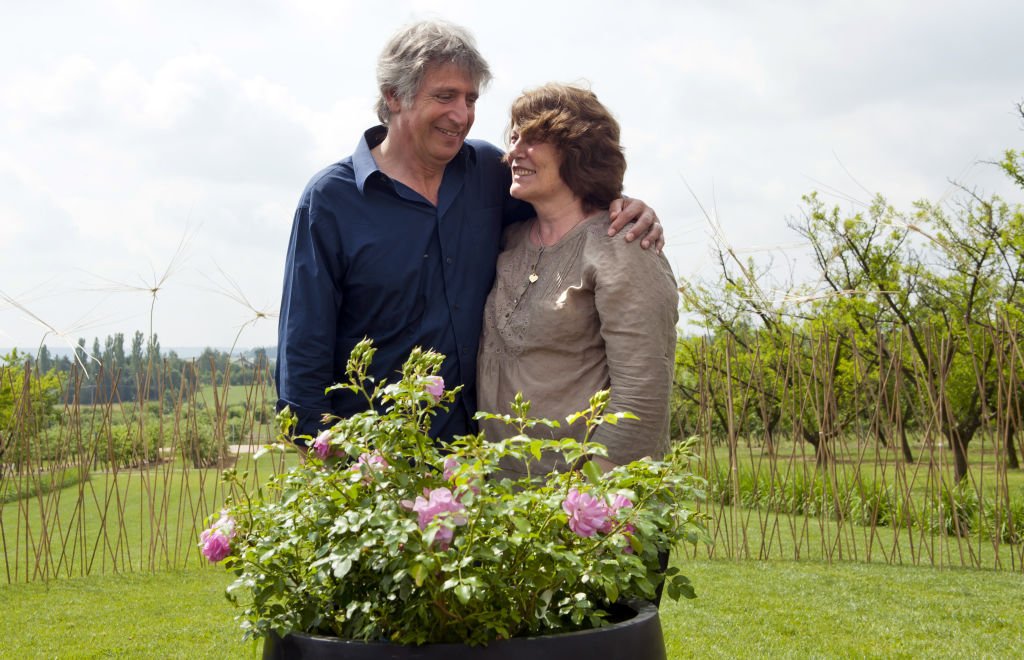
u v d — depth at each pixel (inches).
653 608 59.0
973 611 203.6
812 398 334.0
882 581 242.2
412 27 84.4
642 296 76.0
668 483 61.9
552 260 82.5
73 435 307.0
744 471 421.1
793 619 197.0
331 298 84.7
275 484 62.6
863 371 330.0
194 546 286.5
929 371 279.4
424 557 50.8
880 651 170.1
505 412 82.8
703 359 302.5
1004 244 481.1
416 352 62.1
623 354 75.5
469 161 92.2
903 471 279.4
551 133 81.2
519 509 55.9
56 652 175.0
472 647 51.7
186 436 295.1
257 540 60.4
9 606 220.7
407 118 84.5
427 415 63.5
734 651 169.9
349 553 53.9
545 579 55.6
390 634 56.4
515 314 83.7
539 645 51.6
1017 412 272.2
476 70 84.1
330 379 85.0
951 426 275.9
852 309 501.0
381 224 85.8
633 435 74.5
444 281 86.7
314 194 86.1
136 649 175.9
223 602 224.4
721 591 228.5
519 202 95.3
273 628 57.5
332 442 59.2
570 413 79.0
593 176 82.0
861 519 361.4
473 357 87.0
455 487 55.9
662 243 80.1
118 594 235.0
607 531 58.1
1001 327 287.9
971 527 325.4
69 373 279.4
